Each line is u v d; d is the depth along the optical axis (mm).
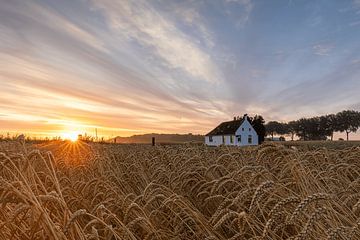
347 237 2436
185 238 4145
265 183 3324
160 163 8664
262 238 2918
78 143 10102
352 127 142000
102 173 7363
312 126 147125
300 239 2449
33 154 3568
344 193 4652
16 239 2994
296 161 4543
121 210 4555
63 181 5941
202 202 5285
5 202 2814
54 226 2686
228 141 91188
